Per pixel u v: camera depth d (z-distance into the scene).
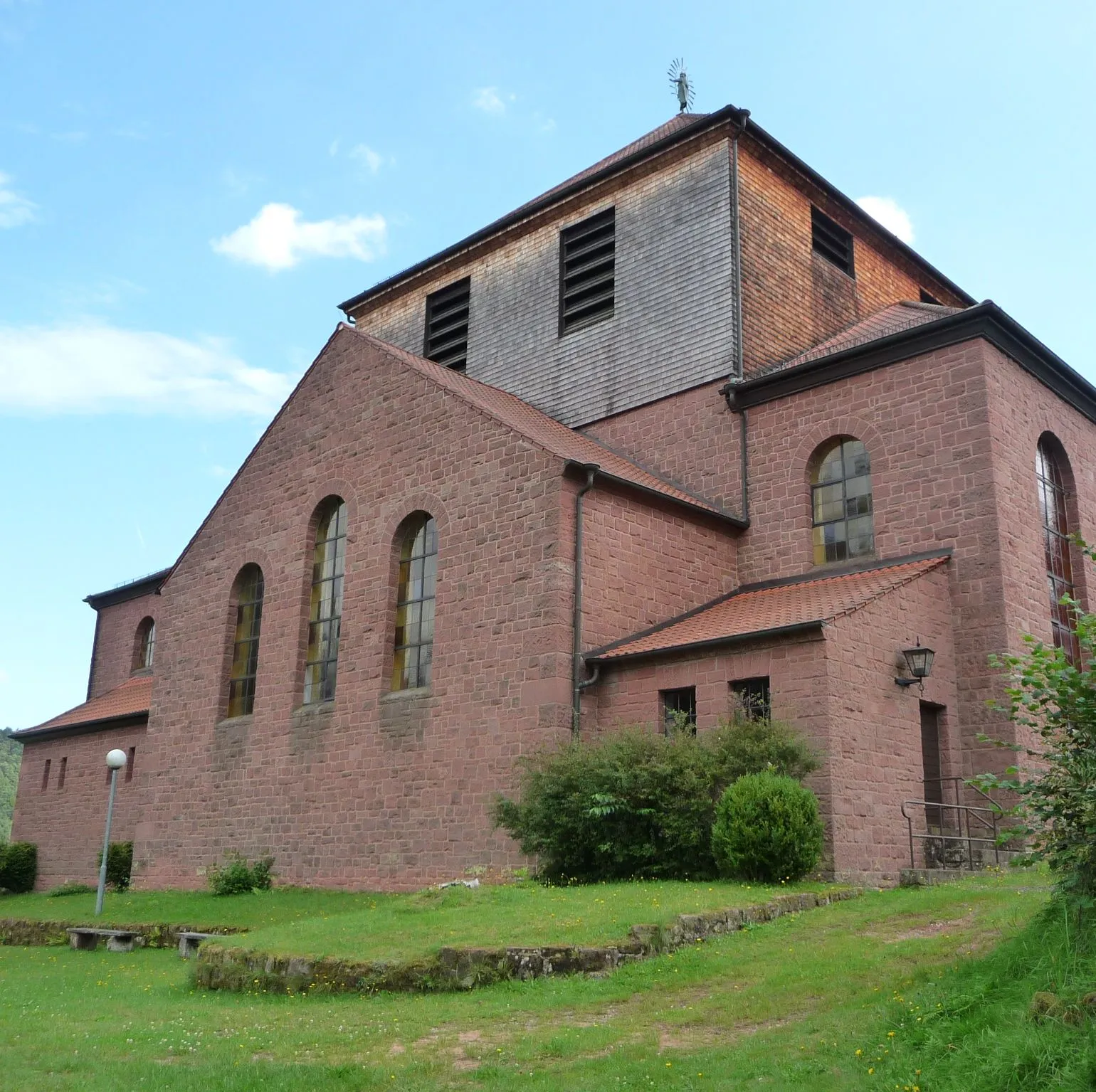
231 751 25.94
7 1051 9.88
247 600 27.52
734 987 11.02
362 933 13.53
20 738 36.69
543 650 20.00
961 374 21.50
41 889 34.06
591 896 14.95
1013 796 19.11
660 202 27.38
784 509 23.48
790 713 17.56
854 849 16.94
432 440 23.38
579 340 28.22
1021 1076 7.30
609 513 21.39
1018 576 20.73
